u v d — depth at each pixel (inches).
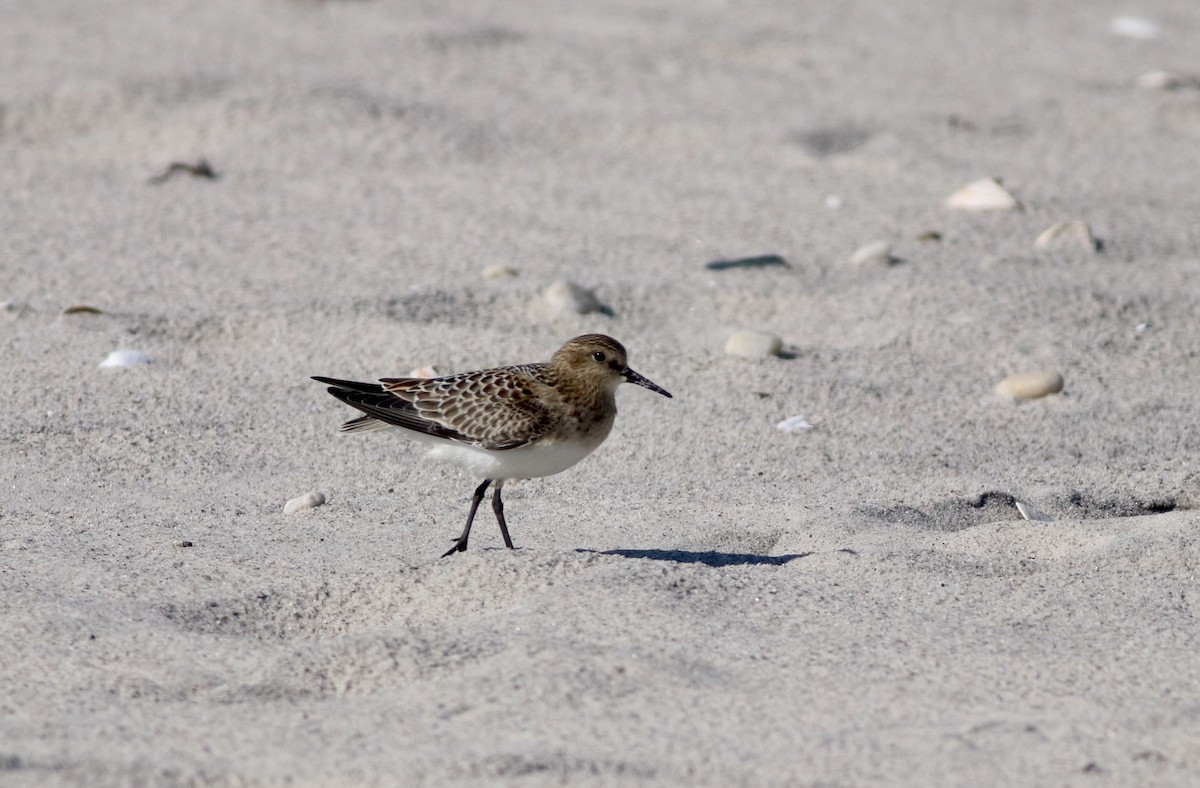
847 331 572.1
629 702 271.0
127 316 556.1
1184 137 861.2
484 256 640.4
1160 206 724.7
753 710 269.0
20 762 244.2
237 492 423.8
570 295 580.4
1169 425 487.8
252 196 725.9
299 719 266.7
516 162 792.3
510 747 250.7
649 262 637.3
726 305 594.2
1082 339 555.2
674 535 391.2
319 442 464.8
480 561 342.0
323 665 291.6
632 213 711.1
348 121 815.1
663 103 896.3
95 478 431.2
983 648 303.4
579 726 260.5
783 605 325.4
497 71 947.3
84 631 310.8
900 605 329.7
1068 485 436.1
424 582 337.1
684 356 543.8
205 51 934.4
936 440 477.1
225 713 270.2
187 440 462.0
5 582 340.2
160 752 250.4
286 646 307.9
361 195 730.2
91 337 537.6
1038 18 1129.4
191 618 322.7
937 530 406.3
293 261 628.4
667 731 259.3
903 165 789.2
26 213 687.7
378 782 239.1
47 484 424.2
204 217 690.8
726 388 517.7
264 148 789.9
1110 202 729.0
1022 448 472.4
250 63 906.7
